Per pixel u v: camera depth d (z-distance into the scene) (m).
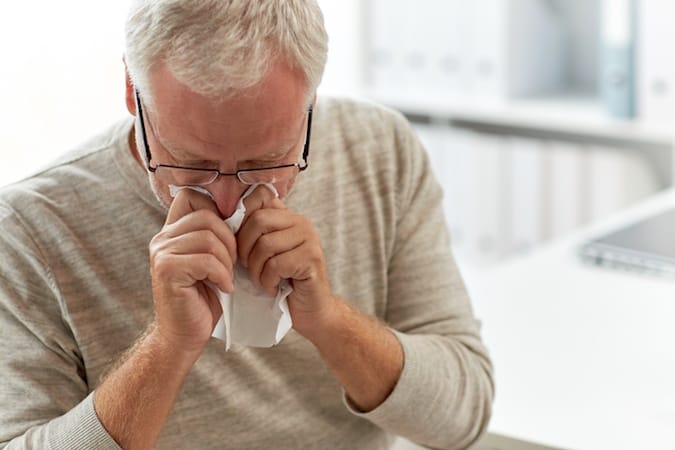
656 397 1.99
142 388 1.41
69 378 1.53
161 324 1.40
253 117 1.26
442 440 1.65
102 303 1.54
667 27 3.55
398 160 1.75
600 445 1.84
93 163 1.56
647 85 3.65
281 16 1.27
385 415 1.59
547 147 4.02
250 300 1.45
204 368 1.58
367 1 4.14
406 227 1.73
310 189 1.67
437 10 4.04
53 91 2.85
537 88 4.18
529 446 1.88
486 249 4.25
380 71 4.19
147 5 1.28
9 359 1.49
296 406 1.67
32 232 1.51
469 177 4.20
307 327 1.49
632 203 3.93
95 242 1.54
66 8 2.83
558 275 2.54
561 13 4.25
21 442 1.42
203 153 1.29
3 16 2.73
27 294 1.50
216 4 1.25
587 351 2.17
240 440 1.64
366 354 1.54
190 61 1.24
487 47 4.01
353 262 1.70
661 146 3.94
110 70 2.94
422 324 1.70
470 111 4.01
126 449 1.41
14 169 2.81
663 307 2.34
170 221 1.39
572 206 4.03
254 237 1.40
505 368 2.12
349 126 1.73
